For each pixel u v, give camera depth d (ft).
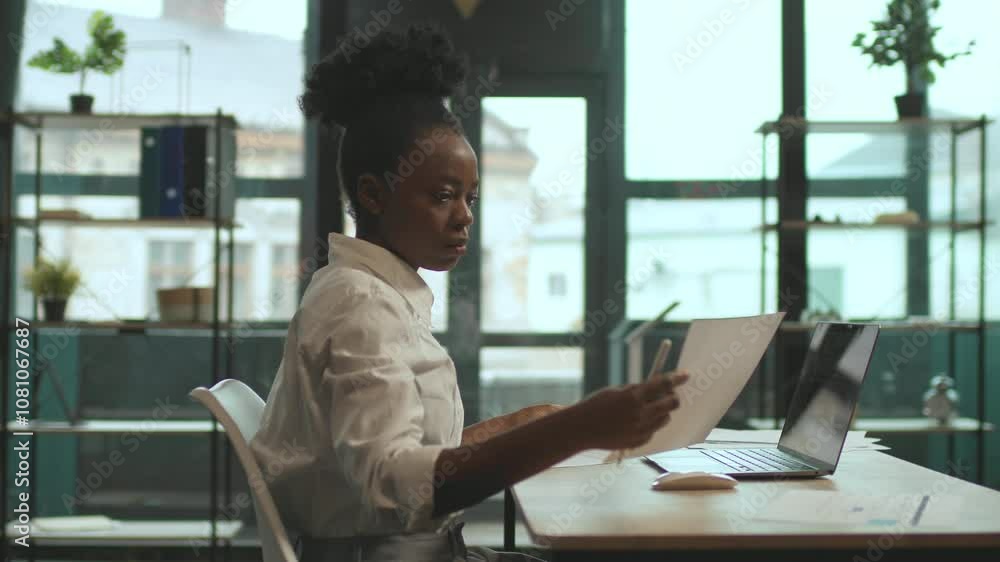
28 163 11.14
